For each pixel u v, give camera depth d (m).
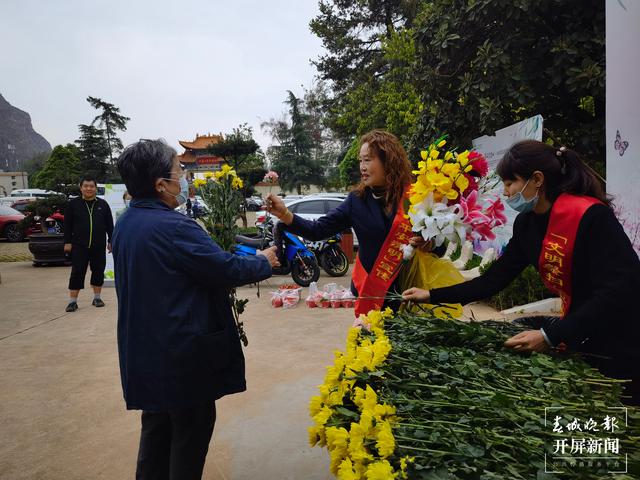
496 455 1.15
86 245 6.45
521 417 1.27
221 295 1.99
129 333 1.84
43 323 5.85
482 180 2.07
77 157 45.00
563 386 1.41
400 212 2.24
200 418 1.96
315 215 10.47
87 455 2.79
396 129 13.75
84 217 6.43
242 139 23.06
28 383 3.89
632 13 2.85
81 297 7.50
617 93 3.04
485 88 5.12
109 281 8.70
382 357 1.50
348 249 10.30
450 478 1.09
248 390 3.66
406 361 1.54
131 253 1.85
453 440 1.19
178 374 1.81
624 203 3.01
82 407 3.44
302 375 3.94
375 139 2.28
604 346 1.66
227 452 2.80
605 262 1.54
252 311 6.30
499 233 5.86
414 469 1.13
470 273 5.68
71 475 2.58
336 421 1.39
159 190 1.96
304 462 2.69
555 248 1.65
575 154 1.69
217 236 2.47
